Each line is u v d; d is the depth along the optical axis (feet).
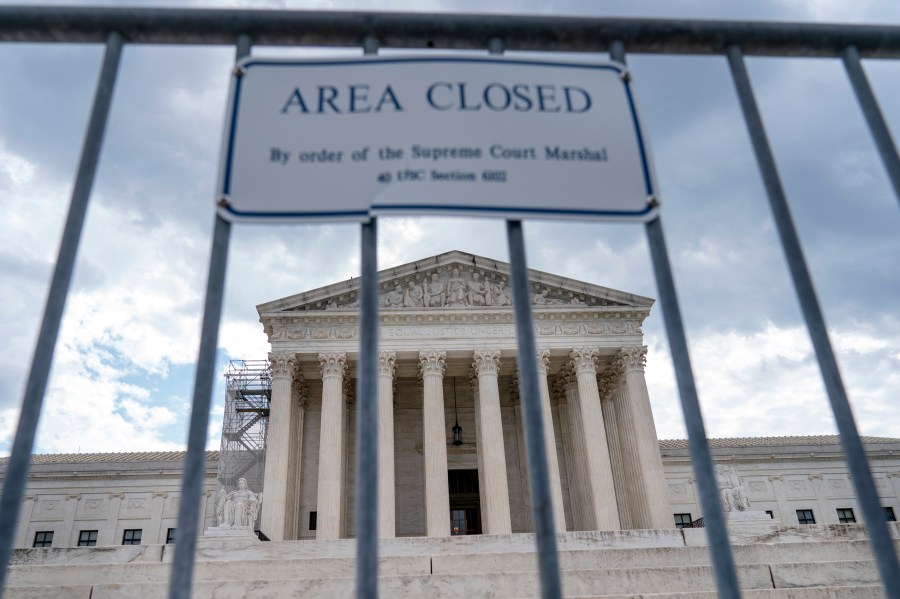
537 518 15.88
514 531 192.24
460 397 209.26
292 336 181.88
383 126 19.67
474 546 108.68
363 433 16.42
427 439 171.73
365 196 18.92
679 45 21.21
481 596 72.69
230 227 18.69
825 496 236.02
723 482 127.95
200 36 20.26
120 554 101.71
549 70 20.75
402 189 18.98
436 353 181.06
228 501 129.59
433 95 20.08
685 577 75.20
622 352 186.29
